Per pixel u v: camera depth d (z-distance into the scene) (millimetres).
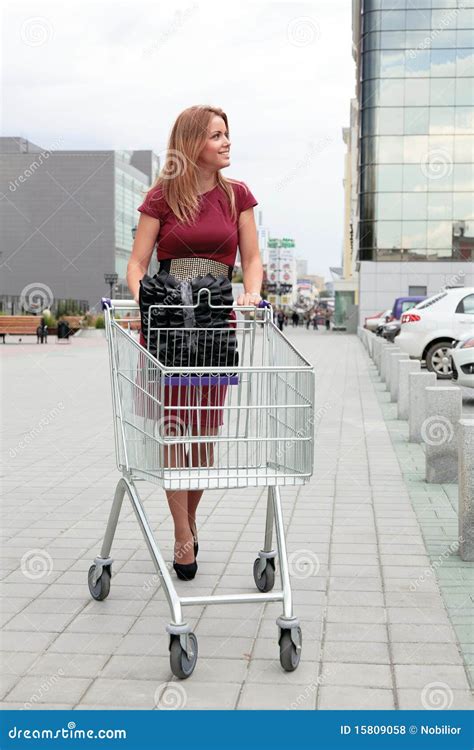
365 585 4867
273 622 4301
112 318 4250
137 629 4195
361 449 9797
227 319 4262
